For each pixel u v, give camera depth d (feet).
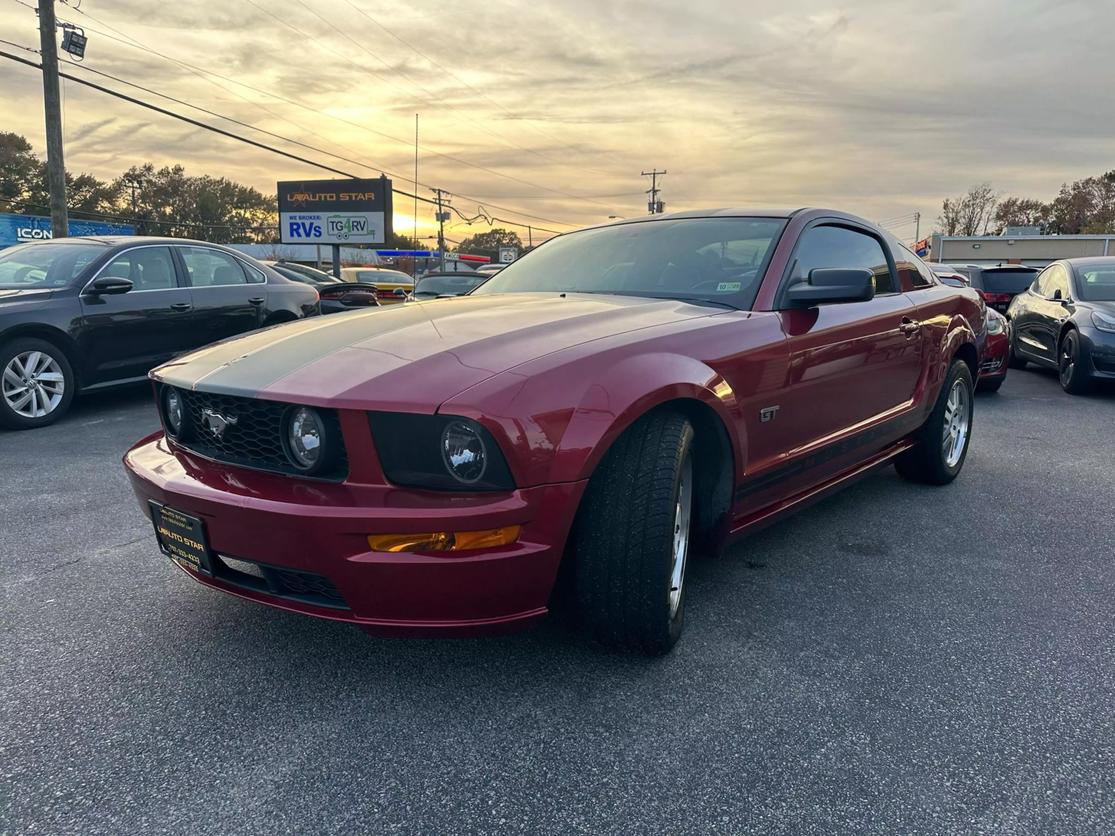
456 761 6.33
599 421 6.74
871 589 9.80
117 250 21.68
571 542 7.27
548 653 8.08
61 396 20.11
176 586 9.82
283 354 7.64
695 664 7.86
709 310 9.18
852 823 5.62
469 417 6.22
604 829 5.57
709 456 8.53
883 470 15.85
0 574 10.19
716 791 5.96
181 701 7.22
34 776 6.14
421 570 6.31
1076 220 225.35
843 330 10.36
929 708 7.10
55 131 54.13
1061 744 6.55
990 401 24.98
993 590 9.79
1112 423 21.06
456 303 9.94
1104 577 10.24
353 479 6.48
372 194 81.51
